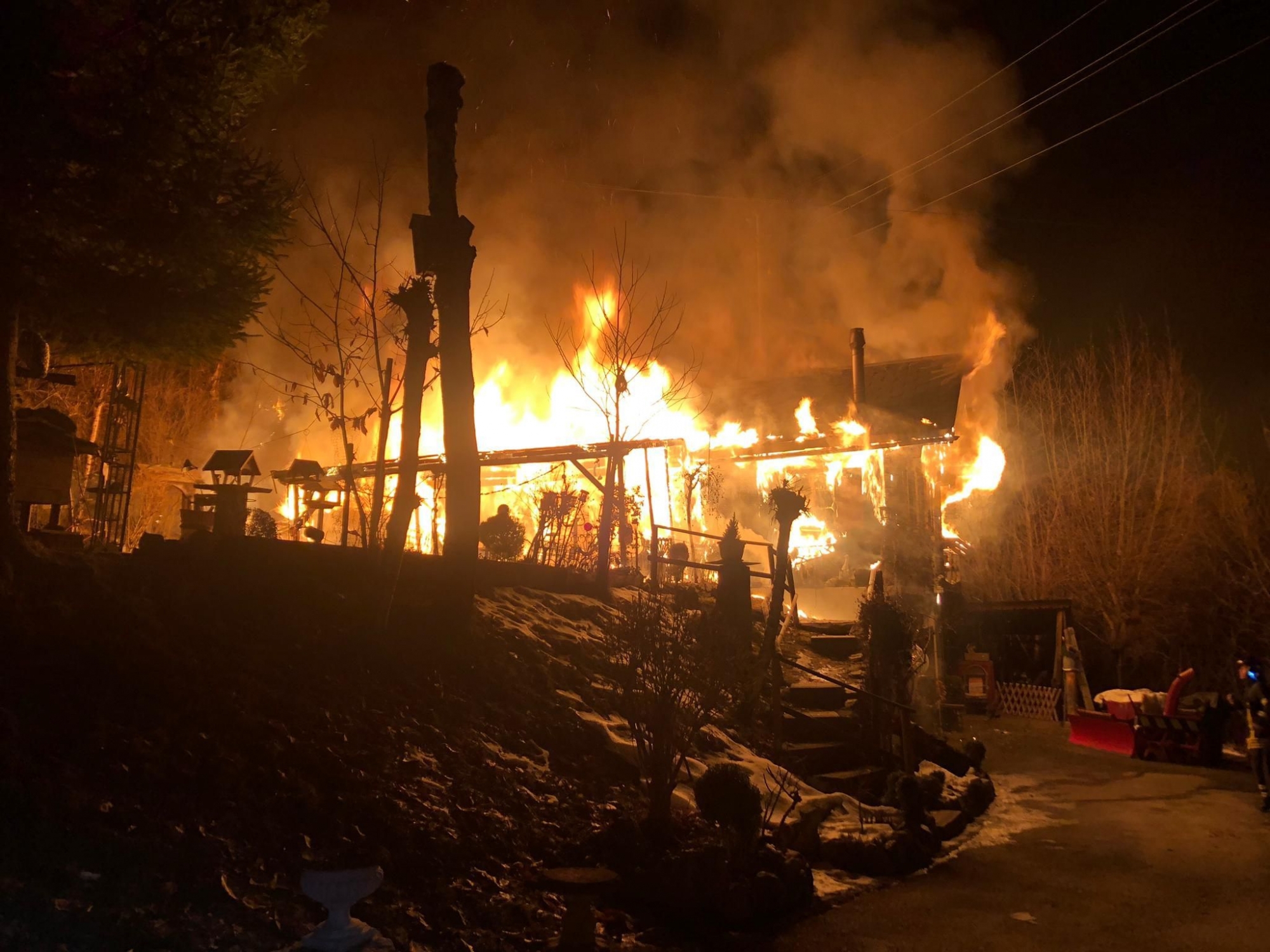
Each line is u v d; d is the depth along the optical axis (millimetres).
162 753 5203
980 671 20219
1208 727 13953
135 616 6422
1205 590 22594
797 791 7879
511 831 6035
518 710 7711
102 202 7098
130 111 6855
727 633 7379
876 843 7395
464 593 8422
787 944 5633
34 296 7492
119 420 14617
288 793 5332
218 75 7773
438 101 8922
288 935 4316
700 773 7883
